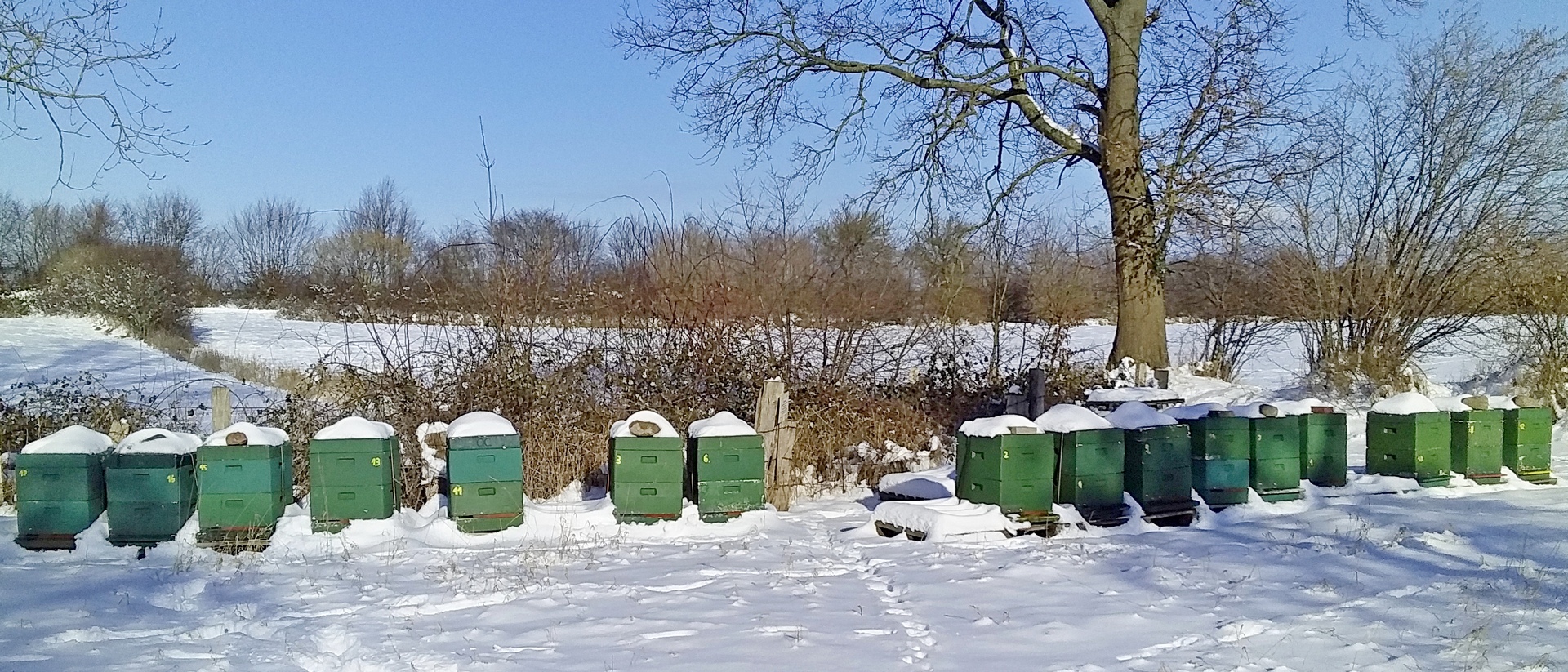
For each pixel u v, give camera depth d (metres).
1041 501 9.70
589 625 6.71
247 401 16.98
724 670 5.82
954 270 18.52
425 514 10.18
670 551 9.05
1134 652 6.13
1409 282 20.05
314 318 15.10
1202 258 23.41
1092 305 23.92
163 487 9.00
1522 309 18.22
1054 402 16.41
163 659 5.97
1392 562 8.27
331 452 9.31
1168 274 21.70
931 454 13.62
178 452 9.05
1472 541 8.91
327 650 6.32
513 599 7.40
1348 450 15.30
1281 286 21.58
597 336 13.27
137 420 12.10
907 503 9.84
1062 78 20.70
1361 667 5.74
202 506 9.02
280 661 5.99
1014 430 9.65
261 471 9.09
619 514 9.87
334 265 15.28
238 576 8.11
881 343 15.16
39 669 5.77
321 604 7.27
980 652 6.16
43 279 40.34
